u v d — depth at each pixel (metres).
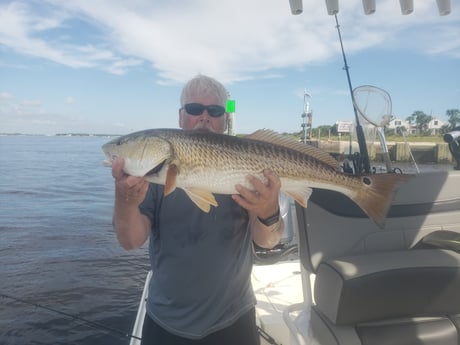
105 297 7.32
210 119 2.57
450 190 3.06
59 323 6.34
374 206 2.44
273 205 2.25
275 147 2.43
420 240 2.96
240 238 2.46
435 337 2.38
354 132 3.67
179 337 2.30
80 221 13.19
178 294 2.31
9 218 13.53
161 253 2.39
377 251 2.90
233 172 2.33
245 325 2.42
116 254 9.67
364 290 2.28
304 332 2.67
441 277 2.35
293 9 4.07
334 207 2.86
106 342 5.85
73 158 43.66
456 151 3.78
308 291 2.88
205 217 2.36
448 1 4.09
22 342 5.80
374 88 3.41
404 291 2.34
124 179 2.08
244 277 2.47
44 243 10.58
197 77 2.61
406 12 4.12
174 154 2.28
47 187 21.14
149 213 2.40
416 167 4.38
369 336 2.35
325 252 2.81
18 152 54.69
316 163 2.48
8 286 7.71
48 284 7.82
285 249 4.51
